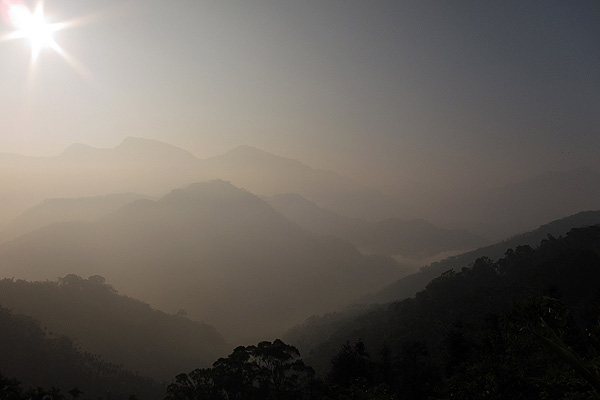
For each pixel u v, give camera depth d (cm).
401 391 5559
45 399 3762
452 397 1852
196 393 4547
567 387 1297
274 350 4891
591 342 1589
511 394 1623
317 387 4944
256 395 4641
